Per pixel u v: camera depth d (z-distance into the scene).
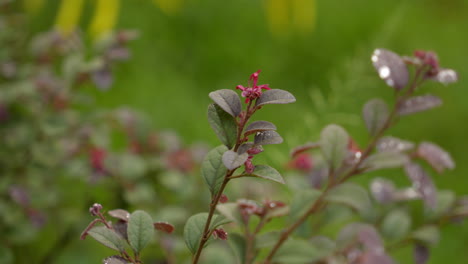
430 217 0.87
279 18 1.87
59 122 1.07
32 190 1.05
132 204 1.11
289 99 0.69
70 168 1.09
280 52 2.29
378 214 0.90
